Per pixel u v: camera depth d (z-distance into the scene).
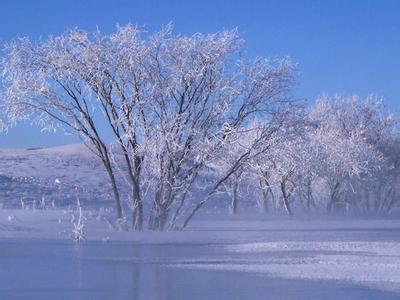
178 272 14.74
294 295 11.86
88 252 18.69
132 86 27.23
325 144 40.72
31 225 27.94
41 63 27.53
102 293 12.11
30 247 19.89
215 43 27.69
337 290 12.35
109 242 21.69
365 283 13.15
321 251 18.95
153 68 27.41
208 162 27.89
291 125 28.62
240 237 24.00
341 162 40.81
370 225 31.55
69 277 14.02
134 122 27.27
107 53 27.19
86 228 27.62
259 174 35.16
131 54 27.06
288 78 28.39
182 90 27.55
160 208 27.80
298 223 32.97
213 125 27.80
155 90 27.08
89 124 27.61
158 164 27.61
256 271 14.86
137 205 27.75
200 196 32.19
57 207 40.88
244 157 28.39
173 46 27.64
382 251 18.84
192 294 11.98
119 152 31.41
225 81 27.77
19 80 27.53
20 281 13.46
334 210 41.47
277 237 23.97
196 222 32.66
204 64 27.55
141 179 28.11
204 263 16.30
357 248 19.69
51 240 22.06
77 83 27.39
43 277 13.99
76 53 27.27
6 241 21.56
